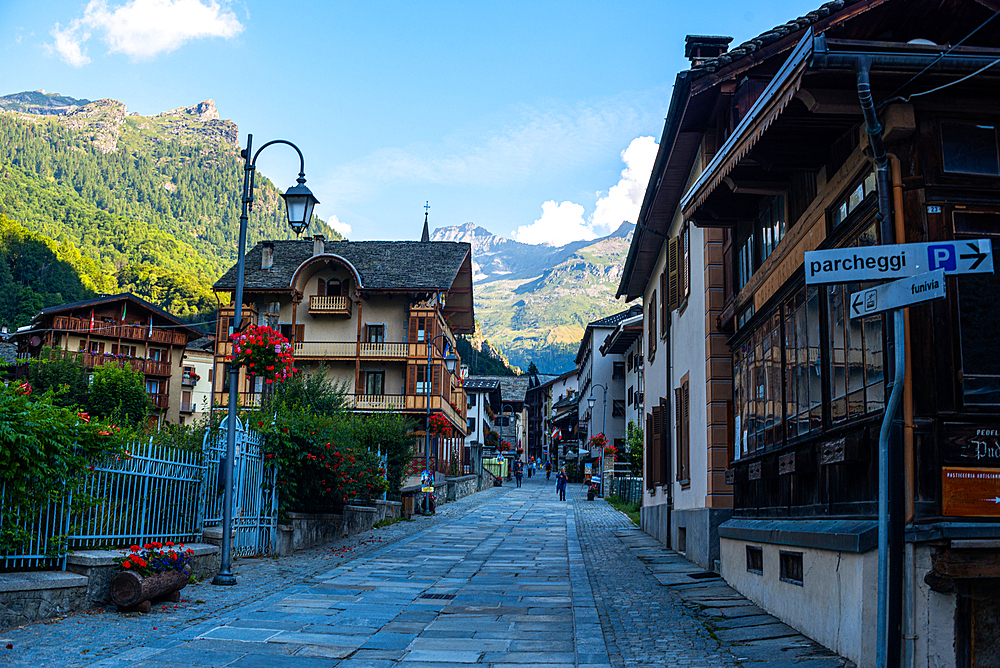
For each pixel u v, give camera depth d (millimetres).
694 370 16484
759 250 12219
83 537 10367
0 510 8930
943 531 6508
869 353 7547
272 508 16453
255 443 16031
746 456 12297
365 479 22516
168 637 8508
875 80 6871
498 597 12023
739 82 11781
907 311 6977
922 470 6766
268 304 48781
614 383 59000
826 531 8039
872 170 7535
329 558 16391
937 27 9820
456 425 53156
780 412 10469
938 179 7176
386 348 47500
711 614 10453
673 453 19719
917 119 7227
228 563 12445
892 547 5797
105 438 10742
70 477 10109
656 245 21641
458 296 55031
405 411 46406
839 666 7305
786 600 9500
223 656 7824
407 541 21031
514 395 113625
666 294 20672
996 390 6906
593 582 13555
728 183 10508
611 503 42000
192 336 68000
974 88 7152
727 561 13008
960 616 6562
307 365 47750
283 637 8781
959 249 5410
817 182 9172
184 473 13305
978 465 6793
